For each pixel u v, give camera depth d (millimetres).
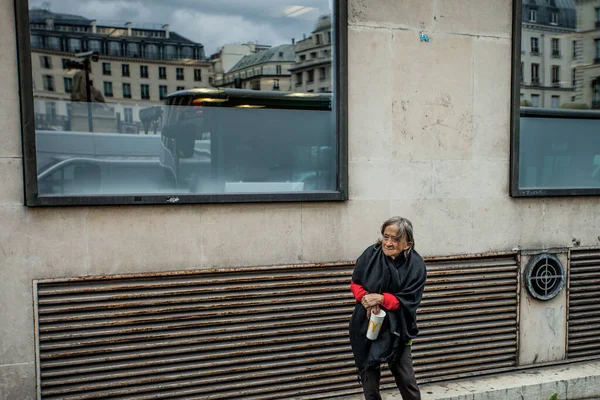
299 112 4777
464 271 5098
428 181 5012
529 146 5469
